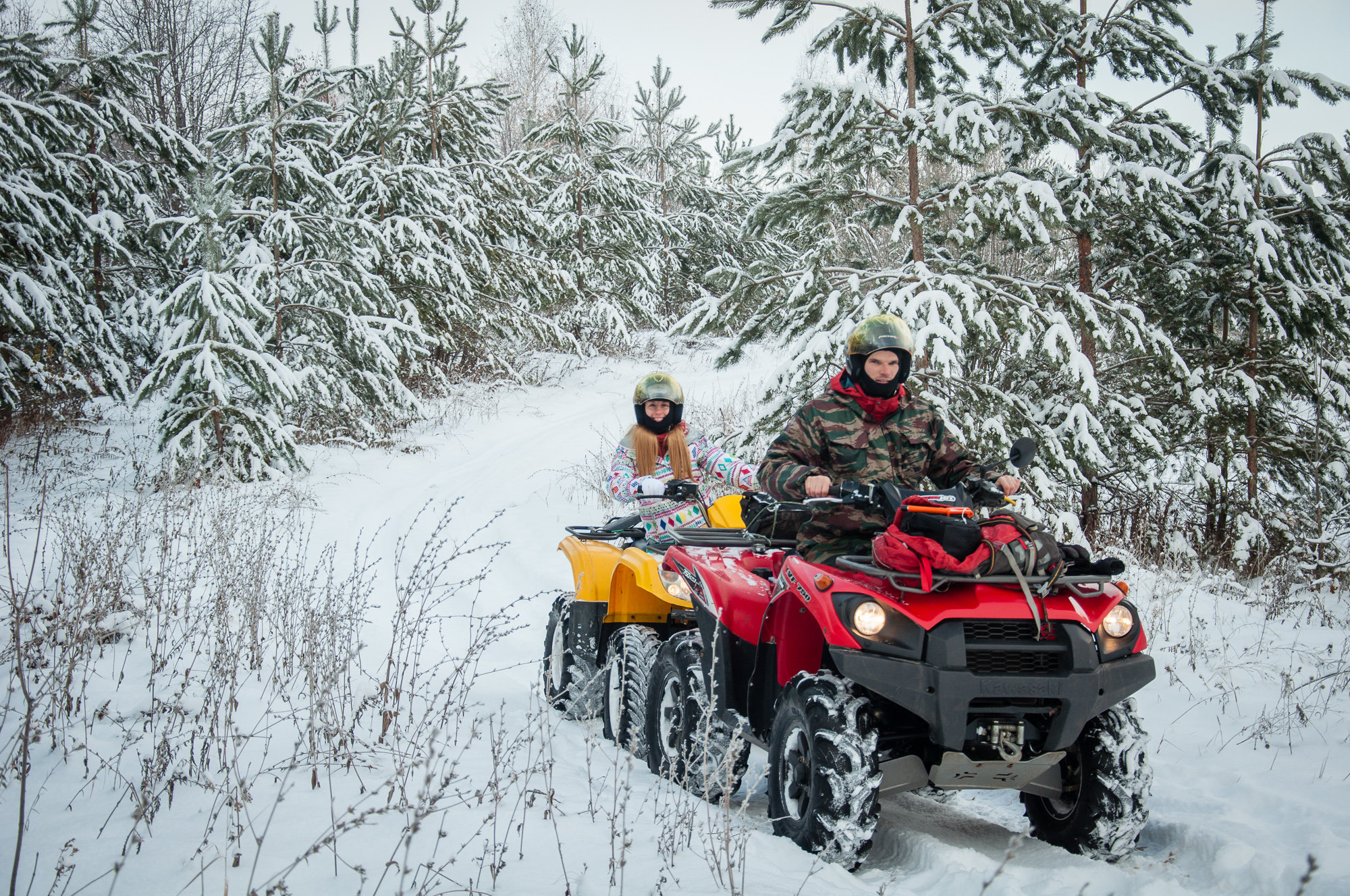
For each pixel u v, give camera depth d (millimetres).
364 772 3920
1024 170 8633
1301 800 3861
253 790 3684
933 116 7492
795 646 3645
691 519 5188
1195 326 10070
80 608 5105
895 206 8414
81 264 14516
